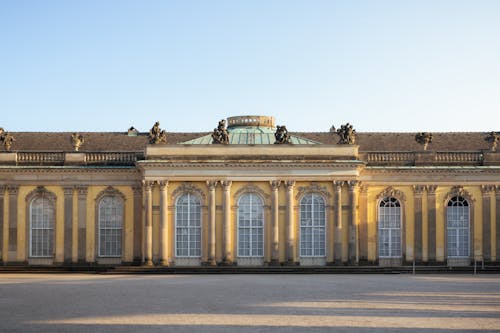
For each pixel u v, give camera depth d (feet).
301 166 289.12
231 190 291.58
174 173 288.92
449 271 275.80
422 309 152.66
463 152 299.99
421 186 298.35
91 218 300.40
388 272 272.72
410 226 298.76
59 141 337.11
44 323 133.39
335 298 173.78
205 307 155.94
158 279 239.09
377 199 298.76
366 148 328.90
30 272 281.95
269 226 290.56
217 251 290.35
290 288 200.23
